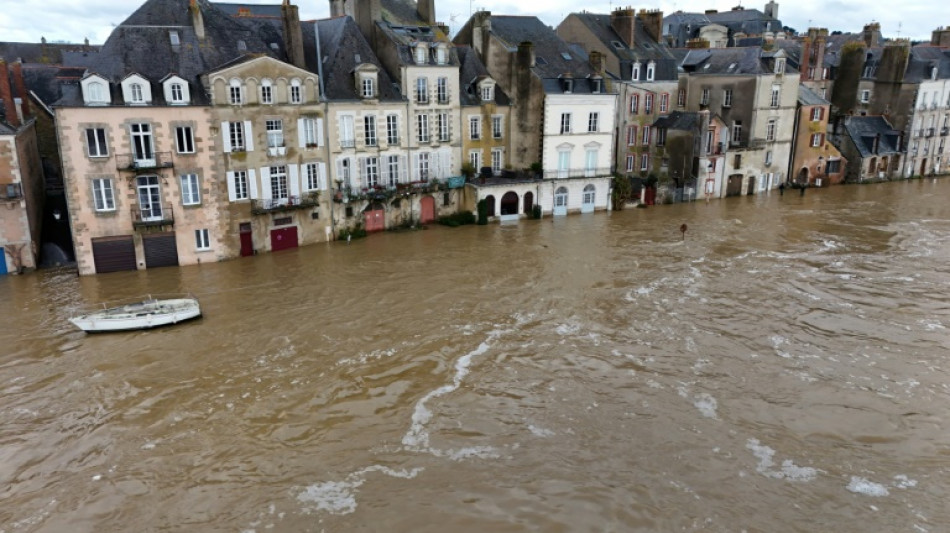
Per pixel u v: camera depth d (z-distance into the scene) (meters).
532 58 49.94
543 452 19.45
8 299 31.92
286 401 22.36
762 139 61.59
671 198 57.50
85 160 34.09
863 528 16.22
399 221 46.22
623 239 44.06
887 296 32.47
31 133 40.31
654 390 23.08
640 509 16.95
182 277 35.50
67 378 24.02
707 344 26.88
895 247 41.97
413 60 44.75
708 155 57.66
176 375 24.23
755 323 29.08
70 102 33.22
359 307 30.97
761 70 59.28
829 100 74.62
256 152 38.56
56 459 19.25
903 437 20.17
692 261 38.62
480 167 50.66
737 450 19.50
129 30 36.28
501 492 17.64
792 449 19.56
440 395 22.78
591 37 57.69
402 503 17.19
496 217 49.16
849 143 68.81
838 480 18.11
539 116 50.19
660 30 63.44
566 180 51.41
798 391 23.00
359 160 43.25
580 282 34.62
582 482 18.06
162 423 21.05
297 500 17.33
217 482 18.12
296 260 38.72
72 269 36.94
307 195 41.12
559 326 28.73
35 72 47.94
